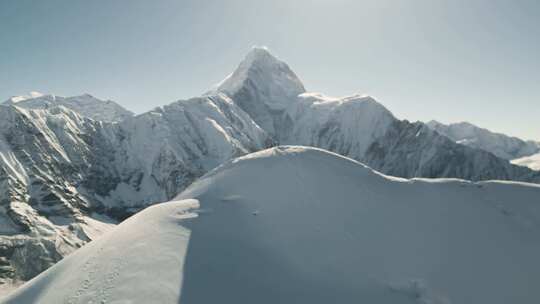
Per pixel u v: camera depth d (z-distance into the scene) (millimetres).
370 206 32188
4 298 23688
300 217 29328
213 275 21766
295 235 26828
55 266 26391
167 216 29594
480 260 26094
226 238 26000
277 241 25922
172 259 23062
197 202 32812
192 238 25828
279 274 22453
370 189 35406
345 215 30266
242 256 23906
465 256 26375
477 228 30078
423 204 33625
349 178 37000
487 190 37062
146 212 31328
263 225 27984
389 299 21328
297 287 21500
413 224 30062
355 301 20875
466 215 31922
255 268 22781
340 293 21391
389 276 23469
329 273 23062
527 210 33406
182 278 21297
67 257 27391
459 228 29922
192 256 23531
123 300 19531
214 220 28781
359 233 27953
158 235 26094
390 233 28469
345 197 33156
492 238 28844
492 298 22578
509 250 27531
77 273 23109
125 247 24672
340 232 27734
